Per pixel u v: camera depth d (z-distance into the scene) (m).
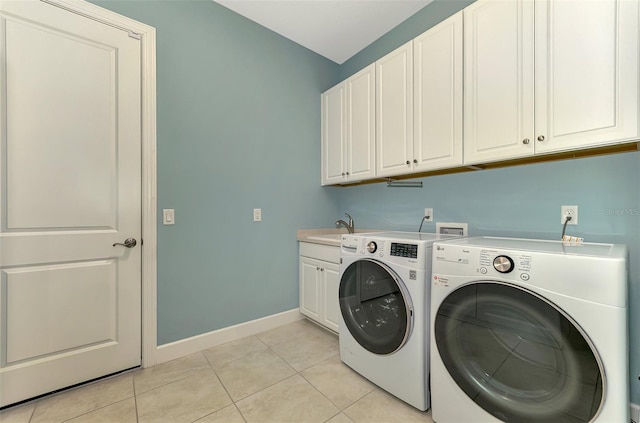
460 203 1.97
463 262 1.21
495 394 1.12
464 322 1.22
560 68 1.29
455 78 1.68
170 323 1.91
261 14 2.25
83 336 1.61
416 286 1.40
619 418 0.87
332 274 2.17
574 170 1.47
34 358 1.48
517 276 1.05
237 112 2.23
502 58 1.47
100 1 1.66
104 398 1.50
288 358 1.92
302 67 2.66
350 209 2.85
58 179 1.54
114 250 1.71
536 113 1.36
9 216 1.42
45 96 1.50
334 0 2.10
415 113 1.90
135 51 1.77
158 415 1.38
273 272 2.45
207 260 2.08
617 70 1.14
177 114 1.93
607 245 1.27
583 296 0.92
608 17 1.16
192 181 2.00
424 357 1.39
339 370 1.77
